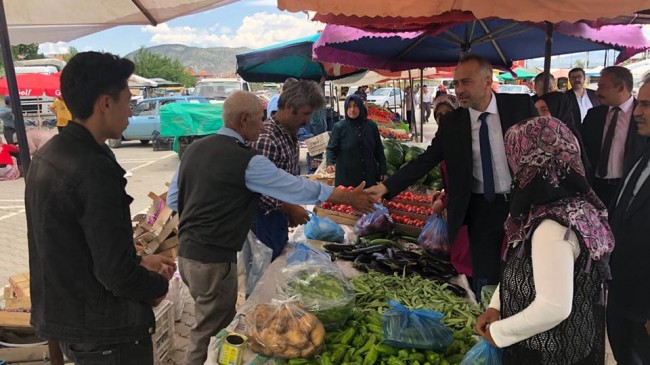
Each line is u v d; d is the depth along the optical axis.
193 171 2.63
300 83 3.13
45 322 1.76
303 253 2.74
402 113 16.55
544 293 1.45
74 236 1.69
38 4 2.93
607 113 3.96
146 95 30.59
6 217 8.30
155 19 3.14
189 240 2.66
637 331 2.65
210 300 2.67
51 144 1.72
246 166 2.52
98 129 1.73
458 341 2.15
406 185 3.04
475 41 5.17
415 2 1.92
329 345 2.11
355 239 3.79
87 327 1.77
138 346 1.93
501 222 2.83
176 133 13.04
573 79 5.87
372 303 2.57
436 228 3.38
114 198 1.70
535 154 1.51
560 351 1.56
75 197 1.65
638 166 2.56
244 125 2.69
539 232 1.48
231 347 1.99
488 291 2.53
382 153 6.02
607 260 1.57
